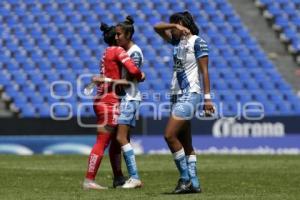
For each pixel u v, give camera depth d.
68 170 51.19
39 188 36.72
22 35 108.31
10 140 77.94
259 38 110.62
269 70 104.50
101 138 36.50
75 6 113.12
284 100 99.06
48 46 106.19
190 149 34.34
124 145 36.50
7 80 99.31
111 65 36.53
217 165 57.34
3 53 104.69
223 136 79.25
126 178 38.56
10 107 95.56
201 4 114.81
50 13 111.75
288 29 111.88
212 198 30.84
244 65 105.06
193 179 34.00
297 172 49.16
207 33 110.31
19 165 56.81
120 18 111.38
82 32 108.81
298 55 107.88
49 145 78.00
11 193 33.81
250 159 65.62
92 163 36.34
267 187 37.69
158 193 33.62
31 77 99.94
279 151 79.56
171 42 35.44
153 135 78.75
